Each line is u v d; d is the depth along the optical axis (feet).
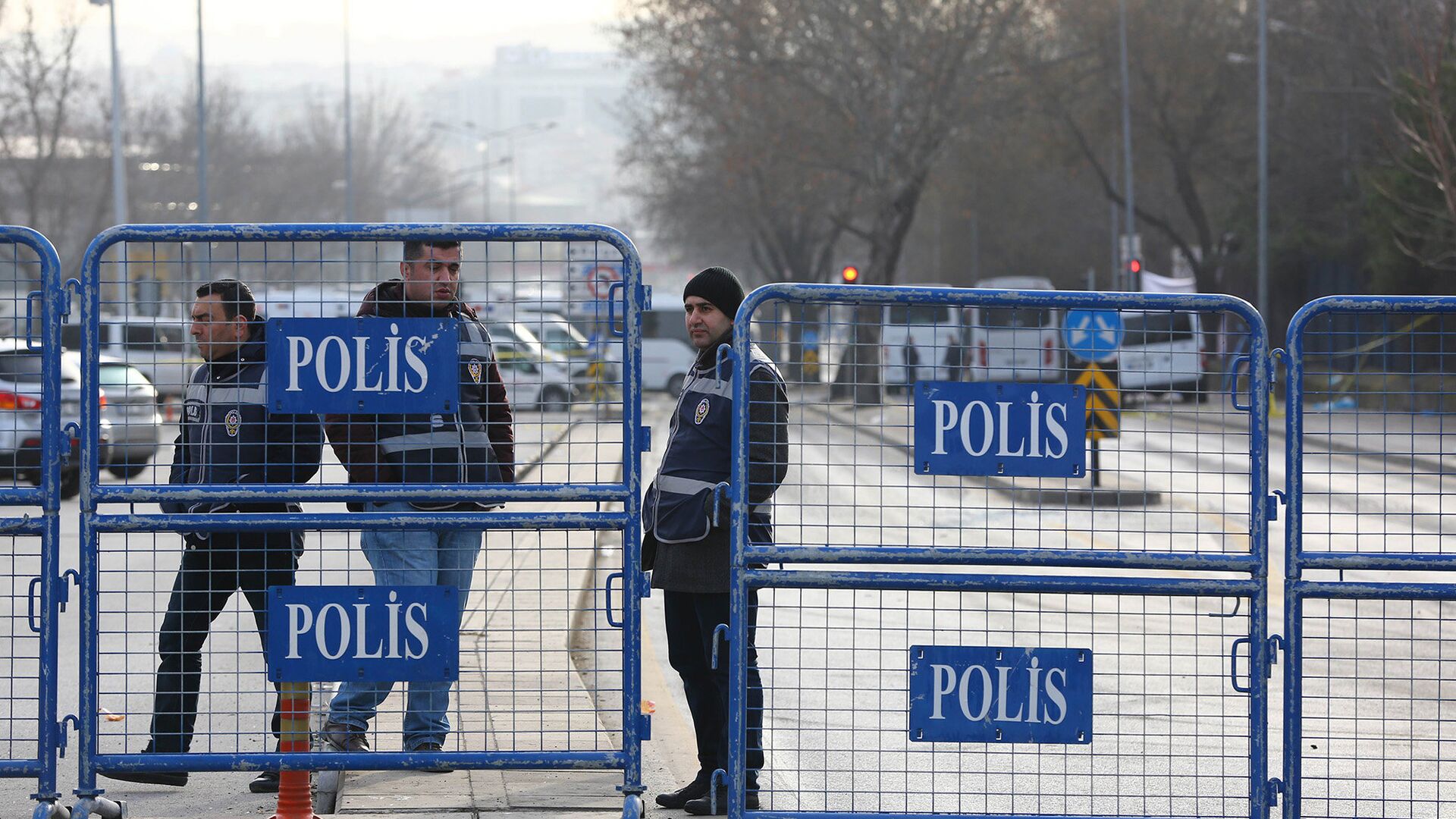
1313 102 267.80
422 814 36.11
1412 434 34.55
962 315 34.06
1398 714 50.11
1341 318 188.24
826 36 262.67
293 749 34.40
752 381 36.11
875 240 262.67
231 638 63.16
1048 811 39.27
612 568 76.48
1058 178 367.45
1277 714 50.11
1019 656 34.06
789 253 355.56
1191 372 34.47
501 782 39.73
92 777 33.76
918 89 254.68
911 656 34.12
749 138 274.77
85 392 33.58
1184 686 53.47
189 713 38.91
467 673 51.24
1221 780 42.01
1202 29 279.49
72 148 388.37
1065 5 274.36
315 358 33.99
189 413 39.06
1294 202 273.54
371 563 39.65
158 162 485.15
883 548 33.37
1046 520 98.68
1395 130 222.48
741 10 258.37
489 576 70.90
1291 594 33.60
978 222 397.19
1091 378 100.94
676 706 52.29
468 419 38.70
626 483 33.81
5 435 89.51
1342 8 241.76
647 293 33.60
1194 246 361.10
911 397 34.45
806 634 62.49
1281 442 150.61
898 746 45.83
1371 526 95.20
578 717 45.78
